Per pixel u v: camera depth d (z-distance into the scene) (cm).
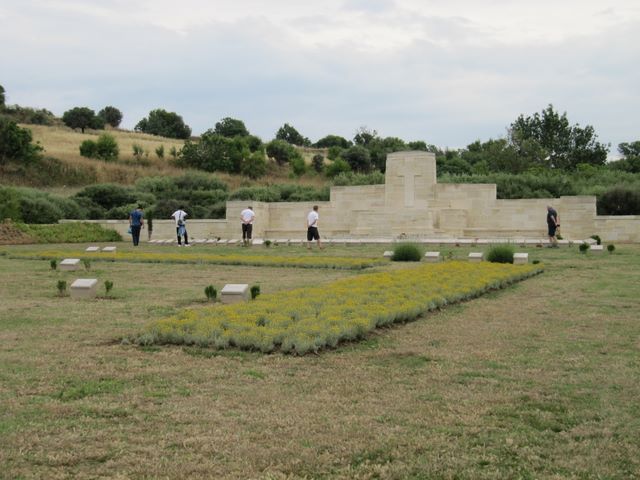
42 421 681
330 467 573
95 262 2498
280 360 951
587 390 805
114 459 587
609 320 1280
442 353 1002
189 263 2470
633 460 592
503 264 2175
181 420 688
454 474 559
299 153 9175
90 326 1186
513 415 714
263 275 2056
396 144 8981
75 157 7131
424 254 2677
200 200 5272
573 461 588
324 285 1655
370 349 1030
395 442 630
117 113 12294
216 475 555
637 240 3675
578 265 2322
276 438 638
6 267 2247
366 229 4122
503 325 1230
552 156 7594
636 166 7200
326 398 768
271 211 4531
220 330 1062
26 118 10300
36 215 4381
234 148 7825
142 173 7088
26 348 1011
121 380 839
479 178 4972
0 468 565
